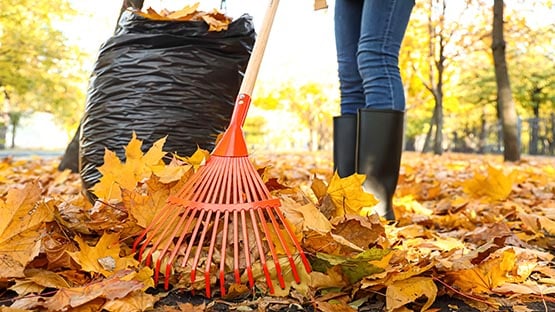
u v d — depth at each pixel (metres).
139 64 1.87
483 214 2.25
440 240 1.64
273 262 1.12
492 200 2.69
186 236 1.22
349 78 2.31
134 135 1.51
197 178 1.23
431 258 1.21
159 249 1.18
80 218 1.39
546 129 20.06
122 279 1.03
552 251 1.71
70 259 1.15
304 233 1.18
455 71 18.73
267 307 1.04
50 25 13.23
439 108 14.92
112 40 1.92
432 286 1.05
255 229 1.10
